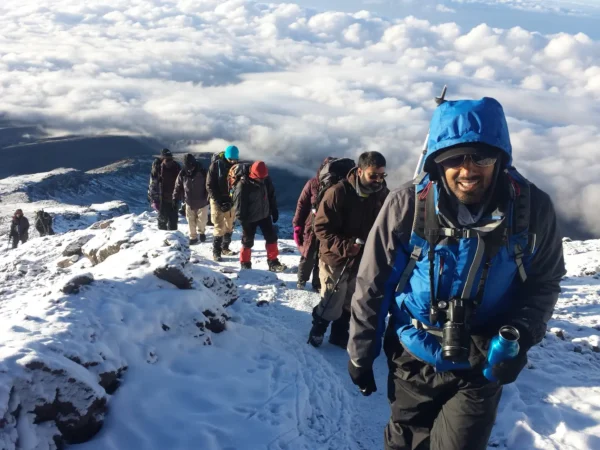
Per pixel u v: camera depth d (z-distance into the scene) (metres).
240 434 3.33
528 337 2.09
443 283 2.12
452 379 2.27
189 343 4.08
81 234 9.68
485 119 1.91
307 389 4.04
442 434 2.27
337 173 5.34
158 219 11.02
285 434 3.42
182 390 3.59
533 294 2.15
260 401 3.76
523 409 3.62
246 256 7.98
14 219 19.64
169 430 3.22
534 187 2.08
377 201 4.65
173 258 4.55
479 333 2.24
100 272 4.74
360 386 2.40
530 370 4.18
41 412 2.84
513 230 2.01
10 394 2.71
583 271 8.23
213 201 8.85
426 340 2.27
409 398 2.38
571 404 3.70
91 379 3.12
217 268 7.73
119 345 3.61
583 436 3.28
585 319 5.54
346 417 3.93
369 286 2.24
